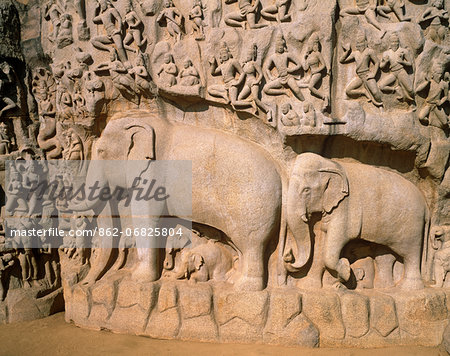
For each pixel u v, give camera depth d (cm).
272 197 324
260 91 326
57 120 385
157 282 342
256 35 324
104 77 354
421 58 314
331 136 321
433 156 319
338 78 324
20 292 366
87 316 350
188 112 356
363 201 323
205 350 311
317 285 330
